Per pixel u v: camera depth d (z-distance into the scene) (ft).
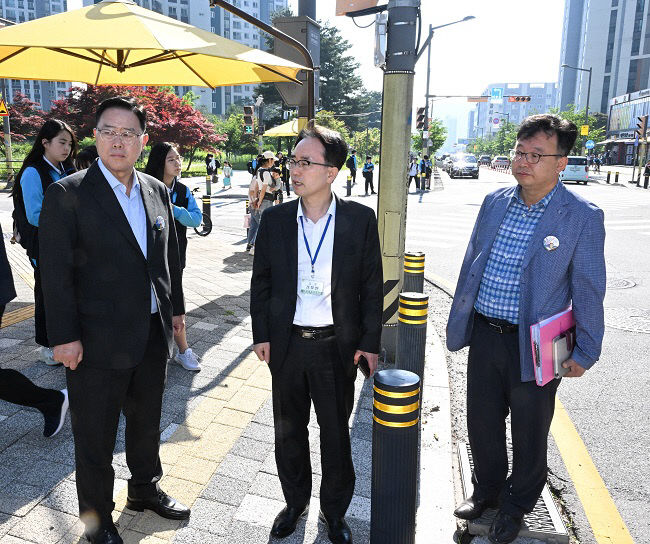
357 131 237.66
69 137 12.43
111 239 7.27
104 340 7.39
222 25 448.24
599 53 354.95
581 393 14.38
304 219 7.93
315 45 21.31
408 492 7.34
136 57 14.43
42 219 7.01
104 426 7.66
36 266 12.28
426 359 15.87
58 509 8.75
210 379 13.87
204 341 16.60
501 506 8.52
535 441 8.21
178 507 8.70
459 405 13.51
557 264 7.67
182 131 113.39
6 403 12.26
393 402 7.07
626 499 9.93
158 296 7.86
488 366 8.45
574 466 10.96
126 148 7.20
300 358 7.93
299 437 8.37
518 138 7.74
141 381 8.07
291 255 7.85
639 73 334.65
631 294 24.23
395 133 14.53
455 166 124.36
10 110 109.91
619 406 13.64
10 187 70.85
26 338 16.35
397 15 14.05
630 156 212.02
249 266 27.89
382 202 14.90
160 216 8.00
